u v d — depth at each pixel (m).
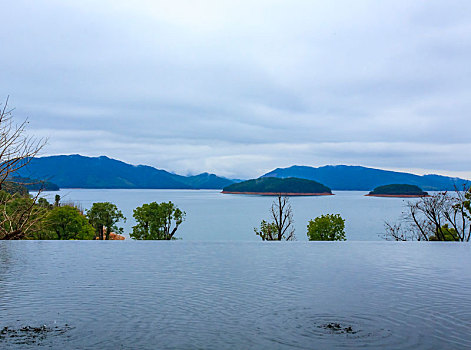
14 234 15.91
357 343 4.41
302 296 6.65
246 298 6.50
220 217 119.00
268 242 15.55
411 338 4.61
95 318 5.30
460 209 26.33
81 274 8.55
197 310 5.73
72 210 37.34
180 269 9.27
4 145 14.76
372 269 9.55
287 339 4.52
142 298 6.44
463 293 6.98
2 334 4.64
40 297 6.48
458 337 4.65
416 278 8.41
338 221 34.59
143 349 4.16
